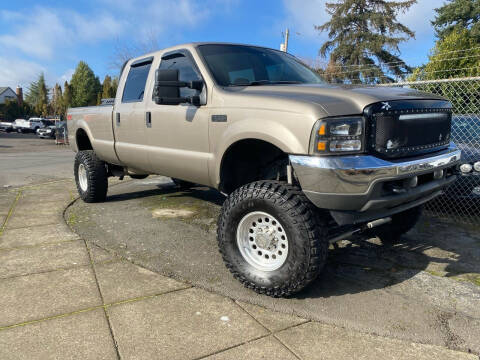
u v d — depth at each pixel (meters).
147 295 3.05
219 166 3.51
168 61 4.31
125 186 7.61
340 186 2.67
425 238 4.46
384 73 29.61
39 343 2.42
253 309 2.86
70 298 2.99
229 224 3.16
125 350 2.36
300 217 2.78
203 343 2.44
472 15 33.53
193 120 3.76
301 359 2.30
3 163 12.55
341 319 2.71
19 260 3.73
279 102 3.00
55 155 16.09
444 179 3.29
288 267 2.86
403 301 2.99
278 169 3.52
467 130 5.44
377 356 2.33
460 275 3.48
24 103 66.69
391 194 2.81
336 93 2.99
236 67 3.94
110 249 4.02
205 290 3.15
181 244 4.19
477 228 4.82
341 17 31.17
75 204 6.08
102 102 5.78
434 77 16.97
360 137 2.72
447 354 2.36
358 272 3.53
